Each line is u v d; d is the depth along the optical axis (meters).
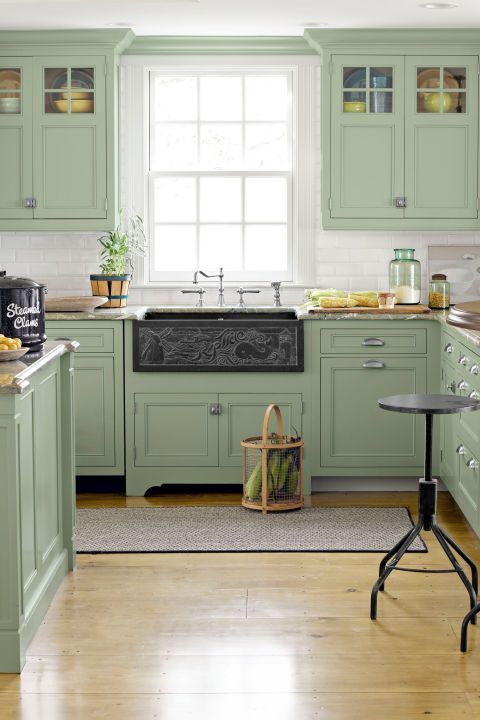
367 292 6.20
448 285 6.30
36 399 3.94
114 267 6.40
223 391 6.00
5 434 3.51
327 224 6.29
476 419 4.76
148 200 6.73
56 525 4.41
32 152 6.25
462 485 5.18
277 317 6.38
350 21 5.93
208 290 6.66
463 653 3.65
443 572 4.11
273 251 6.75
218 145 6.74
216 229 6.77
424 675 3.46
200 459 6.04
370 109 6.23
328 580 4.45
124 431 6.03
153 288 6.65
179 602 4.19
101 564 4.71
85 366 5.99
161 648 3.71
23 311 4.10
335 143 6.24
